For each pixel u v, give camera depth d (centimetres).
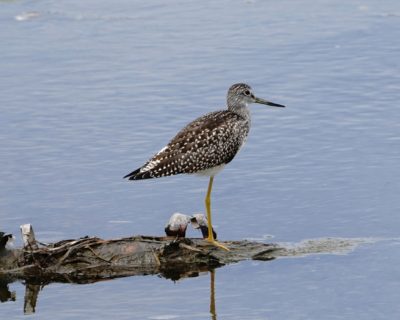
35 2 2467
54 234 1414
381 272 1273
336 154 1667
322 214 1470
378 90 1900
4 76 2005
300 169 1622
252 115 1828
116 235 1409
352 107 1839
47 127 1788
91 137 1747
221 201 1527
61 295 1252
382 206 1480
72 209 1498
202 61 2059
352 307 1184
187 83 1955
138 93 1920
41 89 1947
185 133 1389
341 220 1447
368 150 1673
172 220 1355
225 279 1284
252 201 1523
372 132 1739
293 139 1731
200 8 2378
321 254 1338
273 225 1443
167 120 1803
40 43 2178
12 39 2205
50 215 1478
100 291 1261
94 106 1872
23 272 1306
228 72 1998
